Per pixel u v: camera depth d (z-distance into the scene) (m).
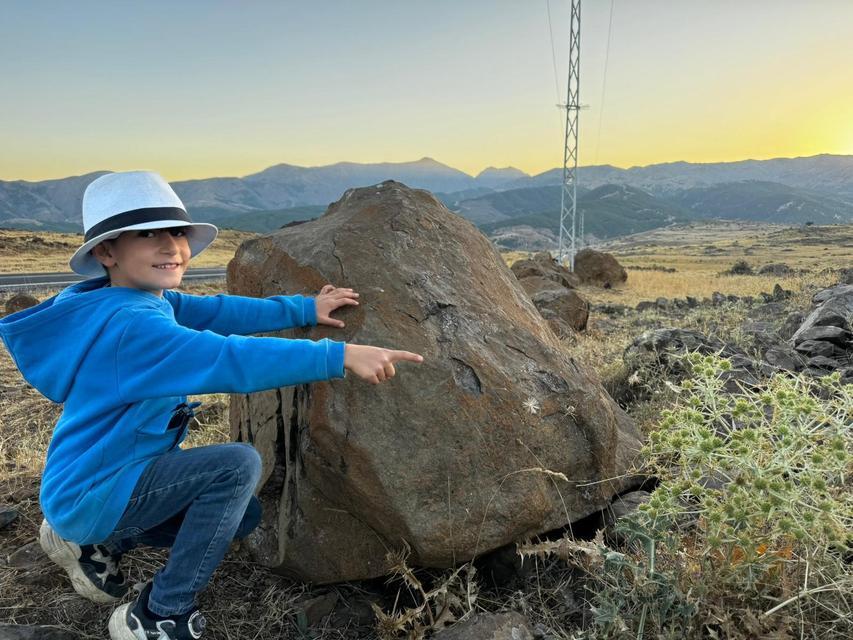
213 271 33.16
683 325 9.97
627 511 2.99
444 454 2.51
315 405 2.50
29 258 39.12
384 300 2.76
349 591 2.82
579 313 11.84
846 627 2.17
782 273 29.30
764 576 2.27
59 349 2.08
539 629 2.44
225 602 2.78
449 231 3.36
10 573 2.91
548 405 2.81
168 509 2.19
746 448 2.13
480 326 2.92
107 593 2.51
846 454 2.16
